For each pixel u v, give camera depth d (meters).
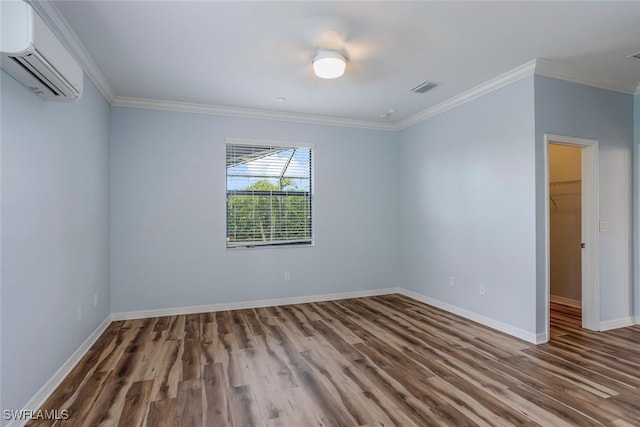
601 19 2.41
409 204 5.06
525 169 3.26
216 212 4.34
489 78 3.48
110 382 2.46
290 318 4.02
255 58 2.99
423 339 3.31
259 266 4.55
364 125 5.09
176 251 4.18
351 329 3.61
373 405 2.17
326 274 4.89
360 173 5.09
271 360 2.84
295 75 3.37
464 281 4.03
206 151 4.31
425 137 4.68
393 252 5.30
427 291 4.68
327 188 4.91
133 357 2.90
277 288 4.64
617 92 3.67
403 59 3.04
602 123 3.56
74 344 2.76
